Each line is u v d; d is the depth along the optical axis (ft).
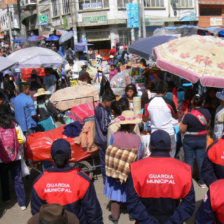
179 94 23.71
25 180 18.65
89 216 8.36
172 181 8.01
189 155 15.43
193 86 25.44
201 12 105.50
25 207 15.23
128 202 8.32
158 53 18.76
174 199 8.13
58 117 29.86
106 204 15.24
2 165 14.87
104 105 14.88
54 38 84.69
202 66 16.85
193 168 17.29
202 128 15.07
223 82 16.08
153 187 8.04
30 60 29.94
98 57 76.33
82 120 17.69
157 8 93.97
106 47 94.48
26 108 19.04
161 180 8.04
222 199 7.18
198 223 7.62
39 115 20.48
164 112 14.38
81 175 8.36
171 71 17.37
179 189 7.99
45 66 30.25
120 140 11.85
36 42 97.96
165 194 8.02
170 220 7.93
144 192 8.11
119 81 30.12
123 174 11.57
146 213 8.08
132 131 12.32
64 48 87.20
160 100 14.61
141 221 8.10
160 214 8.11
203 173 10.43
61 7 93.20
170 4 96.58
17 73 41.68
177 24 99.86
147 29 94.07
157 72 28.25
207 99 19.13
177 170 8.11
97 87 31.68
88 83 24.18
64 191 8.08
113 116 14.90
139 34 75.46
